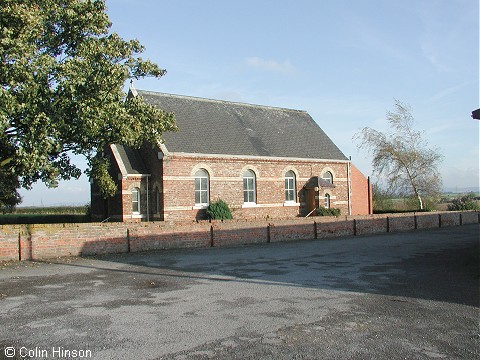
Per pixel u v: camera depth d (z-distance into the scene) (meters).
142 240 17.62
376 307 8.35
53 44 15.90
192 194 26.59
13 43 13.08
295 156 31.72
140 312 8.10
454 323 7.27
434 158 39.41
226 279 11.51
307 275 12.01
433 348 6.12
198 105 31.53
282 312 8.05
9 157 16.09
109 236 16.88
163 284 10.84
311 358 5.79
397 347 6.16
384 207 42.12
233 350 6.07
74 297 9.38
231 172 28.38
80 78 14.40
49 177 15.63
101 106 14.87
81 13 15.92
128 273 12.48
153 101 29.39
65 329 7.06
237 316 7.80
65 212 45.94
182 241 18.67
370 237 23.72
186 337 6.64
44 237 15.54
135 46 17.12
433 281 10.89
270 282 11.04
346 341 6.42
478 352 5.97
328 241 21.69
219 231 19.70
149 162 27.16
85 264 14.21
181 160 26.28
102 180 20.14
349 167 35.06
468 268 12.82
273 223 21.58
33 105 13.73
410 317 7.64
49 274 12.31
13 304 8.74
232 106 33.62
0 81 13.60
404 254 16.20
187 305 8.63
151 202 26.80
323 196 32.25
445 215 32.16
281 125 34.78
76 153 16.69
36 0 14.89
